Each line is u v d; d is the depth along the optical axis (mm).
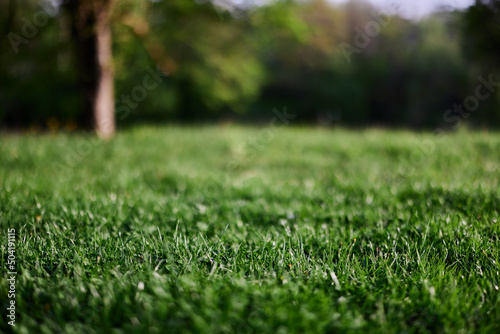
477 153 6758
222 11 12734
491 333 1953
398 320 2023
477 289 2299
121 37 11602
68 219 3482
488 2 11992
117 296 2141
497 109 13523
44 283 2307
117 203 4039
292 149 8445
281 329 1788
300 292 2242
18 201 3939
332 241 3078
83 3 9680
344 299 2141
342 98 36031
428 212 3660
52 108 23062
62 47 11539
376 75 35031
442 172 5559
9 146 7594
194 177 5809
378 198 4328
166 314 1930
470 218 3377
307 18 28625
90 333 1860
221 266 2510
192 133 10414
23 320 1973
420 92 31750
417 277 2445
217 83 24984
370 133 9922
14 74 12945
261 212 3977
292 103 38438
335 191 4867
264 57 36281
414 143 7910
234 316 1886
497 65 13609
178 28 14125
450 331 1947
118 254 2730
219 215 3941
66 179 5383
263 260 2686
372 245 2934
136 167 6562
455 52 28438
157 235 3203
